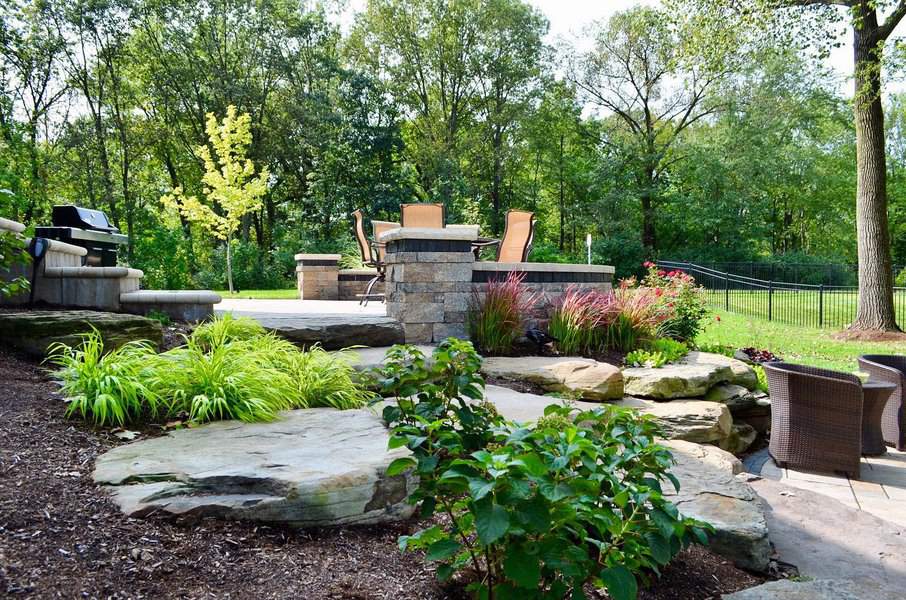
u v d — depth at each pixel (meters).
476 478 1.54
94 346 3.82
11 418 3.06
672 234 32.38
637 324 7.16
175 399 3.51
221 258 20.69
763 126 26.94
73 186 24.59
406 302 6.40
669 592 2.51
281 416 3.69
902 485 4.89
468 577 2.25
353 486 2.61
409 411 2.48
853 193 31.88
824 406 5.13
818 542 3.30
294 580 2.10
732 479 3.60
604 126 30.14
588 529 2.16
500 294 6.66
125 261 17.45
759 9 11.77
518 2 28.33
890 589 2.79
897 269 21.80
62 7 22.80
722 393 6.11
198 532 2.30
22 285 4.64
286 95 27.17
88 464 2.71
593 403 5.32
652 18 24.28
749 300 17.36
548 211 34.62
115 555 2.03
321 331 5.86
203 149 16.45
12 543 1.95
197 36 25.58
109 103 25.48
